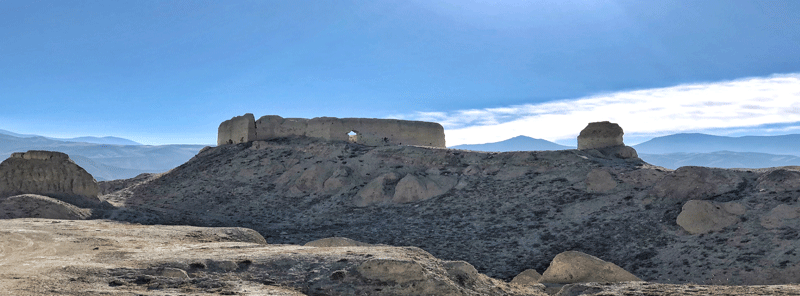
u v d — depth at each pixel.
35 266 13.58
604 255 25.52
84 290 10.97
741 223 24.44
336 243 22.06
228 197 40.91
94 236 20.05
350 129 50.91
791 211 23.83
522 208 33.00
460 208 34.50
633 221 28.28
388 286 12.09
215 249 16.61
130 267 13.27
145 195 41.72
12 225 22.14
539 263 25.44
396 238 30.67
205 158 50.97
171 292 11.23
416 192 37.62
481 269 25.23
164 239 20.61
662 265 23.12
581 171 36.44
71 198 34.03
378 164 43.78
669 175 31.45
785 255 20.70
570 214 30.91
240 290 11.64
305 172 42.91
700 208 25.66
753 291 13.12
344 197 39.34
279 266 13.59
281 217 36.47
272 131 53.28
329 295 11.75
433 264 13.71
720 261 21.91
